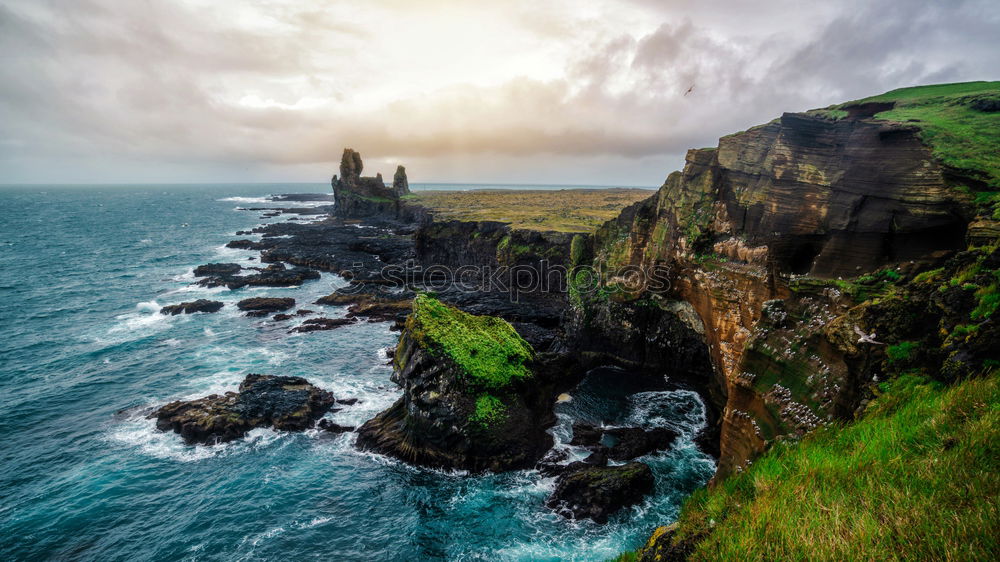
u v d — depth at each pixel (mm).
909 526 6191
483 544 24562
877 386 12789
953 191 15648
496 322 39781
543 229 72125
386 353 50000
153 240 128375
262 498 28188
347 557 23969
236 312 64062
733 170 27953
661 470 29797
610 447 32344
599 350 46719
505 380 33031
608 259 47625
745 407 19062
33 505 27359
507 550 24125
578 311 47906
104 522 26172
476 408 31453
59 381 42875
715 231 29938
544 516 26391
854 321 14773
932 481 7016
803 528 6961
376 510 27297
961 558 5488
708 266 29609
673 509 26422
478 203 158625
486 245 79000
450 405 31438
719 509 10141
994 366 9898
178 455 31969
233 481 29562
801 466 9586
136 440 33625
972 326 10797
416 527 25891
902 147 17484
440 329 35531
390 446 32438
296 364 47156
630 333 44438
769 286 22906
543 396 36781
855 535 6418
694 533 9500
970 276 12086
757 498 9117
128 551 24297
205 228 156625
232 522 26266
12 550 24281
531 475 29984
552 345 51531
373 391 41469
